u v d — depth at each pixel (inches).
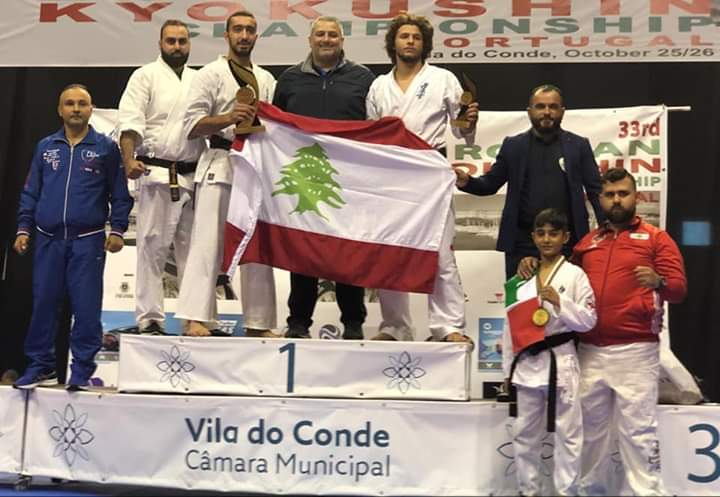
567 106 234.2
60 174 182.9
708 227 228.1
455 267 175.5
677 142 230.5
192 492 176.2
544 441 162.9
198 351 169.0
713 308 226.5
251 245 170.4
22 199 186.9
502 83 236.4
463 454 162.6
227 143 179.8
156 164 184.9
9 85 245.8
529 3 229.8
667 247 160.9
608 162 219.3
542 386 154.9
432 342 165.9
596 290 161.6
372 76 184.9
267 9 235.0
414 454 163.3
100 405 170.9
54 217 180.4
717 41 225.0
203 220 176.7
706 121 229.5
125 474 168.2
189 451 166.9
